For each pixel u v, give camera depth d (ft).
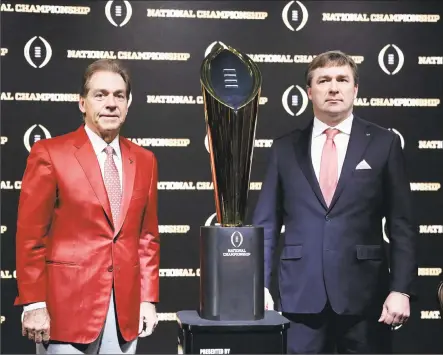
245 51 10.25
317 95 7.68
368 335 7.50
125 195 7.00
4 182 10.02
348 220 7.54
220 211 6.07
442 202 10.33
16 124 10.04
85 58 10.12
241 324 5.75
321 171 7.80
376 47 10.31
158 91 10.20
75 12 10.11
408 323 10.31
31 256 6.75
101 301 6.78
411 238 7.52
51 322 6.77
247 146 5.95
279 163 7.93
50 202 6.86
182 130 10.23
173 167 10.23
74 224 6.84
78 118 10.13
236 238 5.89
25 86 10.05
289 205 7.76
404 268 7.39
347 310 7.43
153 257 7.32
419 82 10.36
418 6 10.34
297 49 10.28
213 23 10.24
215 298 5.88
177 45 10.21
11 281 10.03
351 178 7.58
